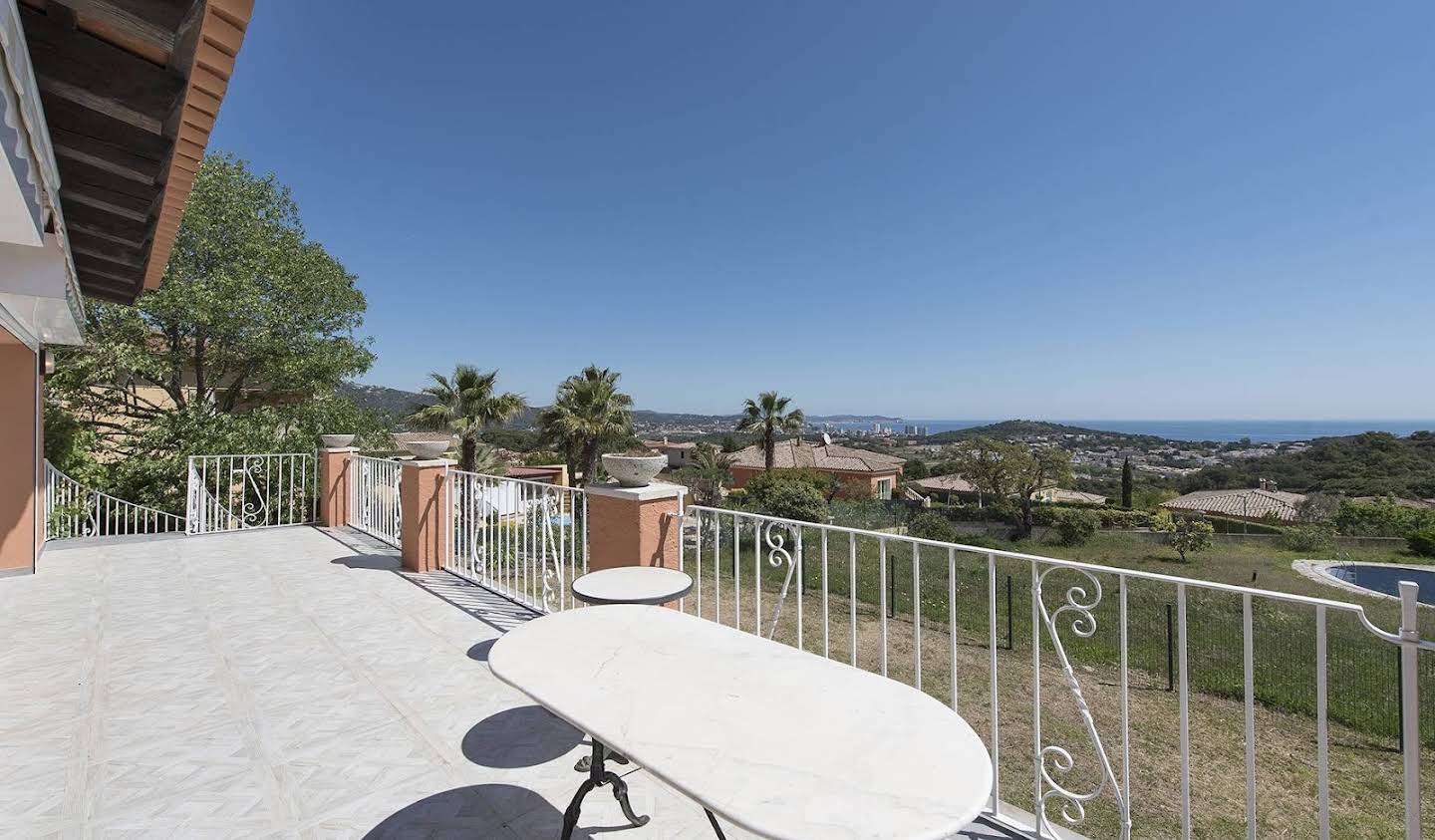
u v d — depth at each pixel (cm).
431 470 507
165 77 187
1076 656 688
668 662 157
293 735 244
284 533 662
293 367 1233
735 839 187
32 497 494
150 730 246
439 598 433
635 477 312
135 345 1095
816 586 984
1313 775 406
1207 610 869
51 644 340
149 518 1095
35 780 210
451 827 190
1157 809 350
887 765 109
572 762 228
